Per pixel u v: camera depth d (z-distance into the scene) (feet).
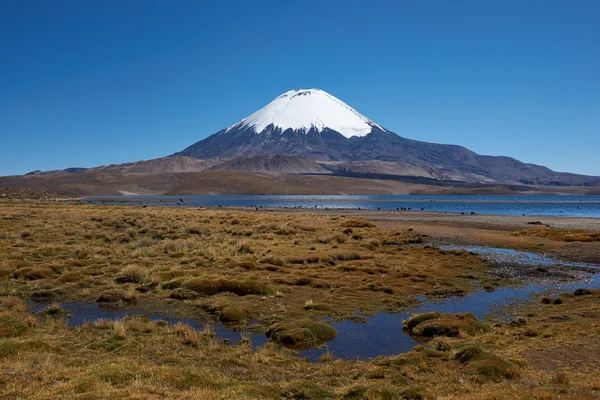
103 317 52.80
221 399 27.94
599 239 127.44
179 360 37.60
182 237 127.65
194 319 53.31
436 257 103.40
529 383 32.12
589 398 27.58
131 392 27.94
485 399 27.66
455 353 39.27
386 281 76.28
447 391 30.63
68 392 27.73
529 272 88.07
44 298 60.49
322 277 77.87
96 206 280.31
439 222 209.46
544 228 161.17
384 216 265.95
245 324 51.65
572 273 87.25
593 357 37.73
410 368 36.42
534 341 43.55
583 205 533.96
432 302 64.18
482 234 150.71
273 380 34.45
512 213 340.59
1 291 61.21
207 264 85.92
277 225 156.25
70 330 46.16
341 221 191.83
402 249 115.44
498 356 37.24
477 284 76.79
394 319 55.26
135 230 131.23
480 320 54.29
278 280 73.61
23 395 27.12
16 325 44.96
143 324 48.08
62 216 170.81
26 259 84.23
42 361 34.47
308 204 594.24
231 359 38.63
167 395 27.99
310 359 40.78
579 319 52.19
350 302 62.49
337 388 32.42
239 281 67.00
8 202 296.51
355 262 92.84
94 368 32.83
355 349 44.11
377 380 34.01
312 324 48.52
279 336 45.98
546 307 60.39
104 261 85.25
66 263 80.59
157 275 73.15
